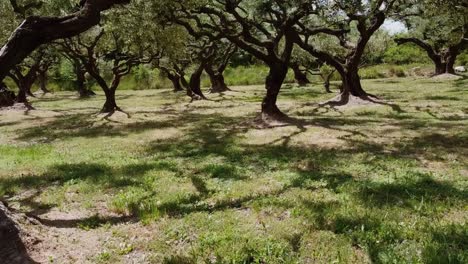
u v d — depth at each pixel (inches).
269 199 255.9
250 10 582.2
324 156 368.8
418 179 285.0
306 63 1224.8
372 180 289.6
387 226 206.8
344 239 196.1
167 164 364.5
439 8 530.3
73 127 633.6
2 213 192.9
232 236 204.5
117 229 226.4
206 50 1026.1
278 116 587.2
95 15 222.5
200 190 287.4
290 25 547.8
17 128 655.8
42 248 196.4
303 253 186.4
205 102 935.7
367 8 564.7
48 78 1715.1
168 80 1579.7
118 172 341.4
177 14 557.0
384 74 1488.7
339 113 658.8
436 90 932.6
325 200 252.1
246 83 1540.4
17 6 532.4
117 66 796.6
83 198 282.5
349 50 795.4
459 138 418.3
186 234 213.8
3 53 203.0
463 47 1385.3
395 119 572.7
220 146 436.5
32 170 361.7
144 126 606.5
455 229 200.2
